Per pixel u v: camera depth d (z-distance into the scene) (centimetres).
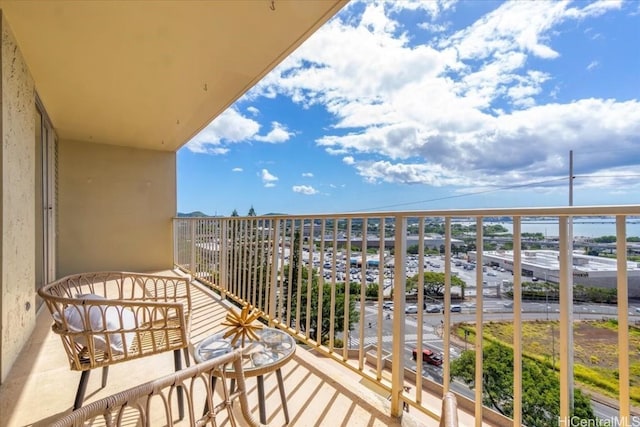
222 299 352
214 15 228
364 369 173
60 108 387
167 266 595
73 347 132
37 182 350
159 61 288
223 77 318
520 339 113
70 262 516
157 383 77
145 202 580
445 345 135
